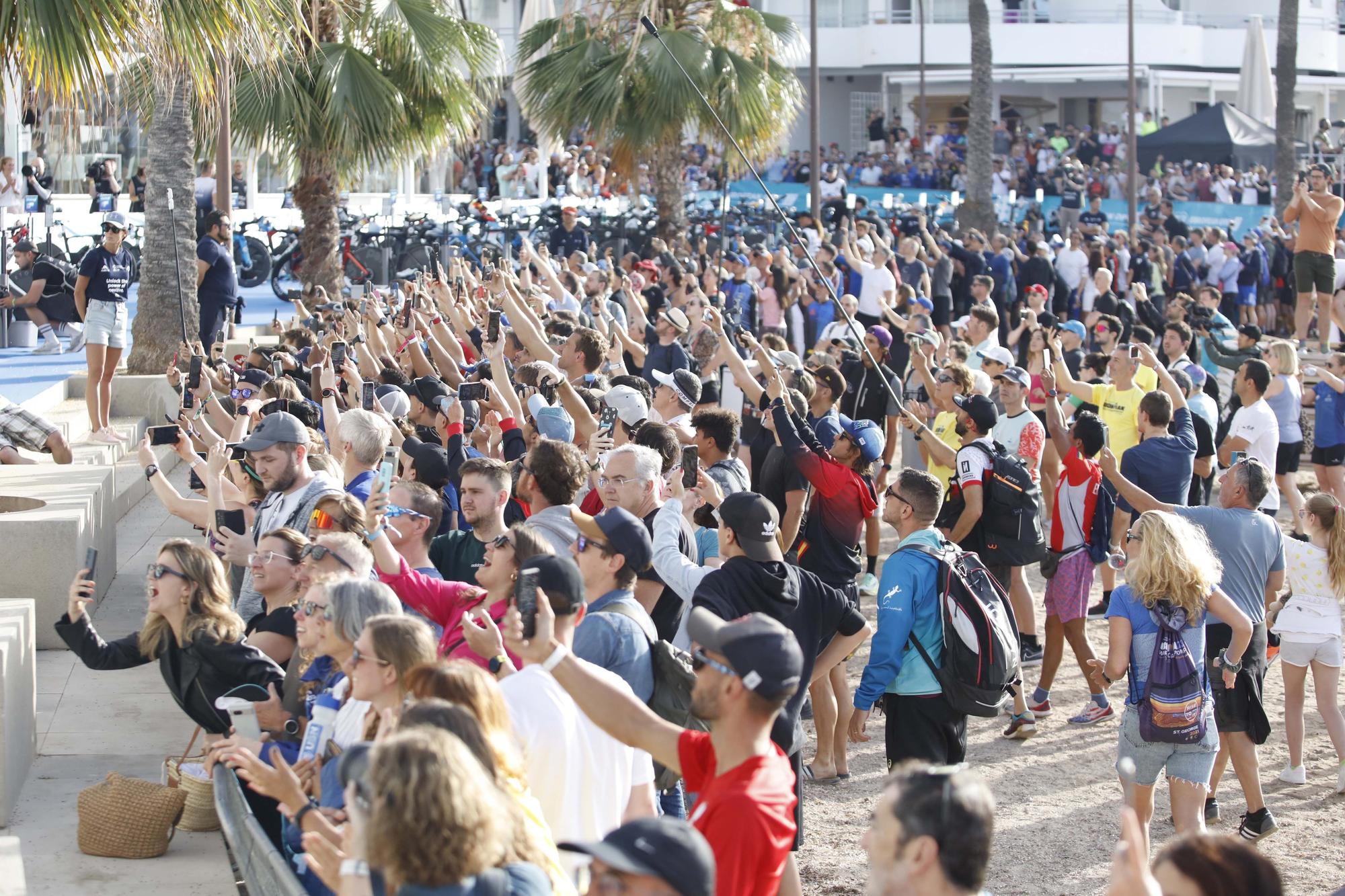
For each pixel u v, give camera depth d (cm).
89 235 2698
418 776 332
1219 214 3806
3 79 1041
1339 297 2261
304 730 604
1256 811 821
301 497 780
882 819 368
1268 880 368
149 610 648
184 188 1778
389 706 476
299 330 1524
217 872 648
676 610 725
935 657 754
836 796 891
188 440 870
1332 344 2312
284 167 2319
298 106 2112
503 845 346
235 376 1277
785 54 2816
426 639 478
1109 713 1035
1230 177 4116
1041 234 3656
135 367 1769
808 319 2231
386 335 1552
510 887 342
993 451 987
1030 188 4597
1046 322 1911
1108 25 5491
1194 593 717
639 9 2588
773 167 4775
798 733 659
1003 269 2761
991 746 990
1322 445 1583
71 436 1466
